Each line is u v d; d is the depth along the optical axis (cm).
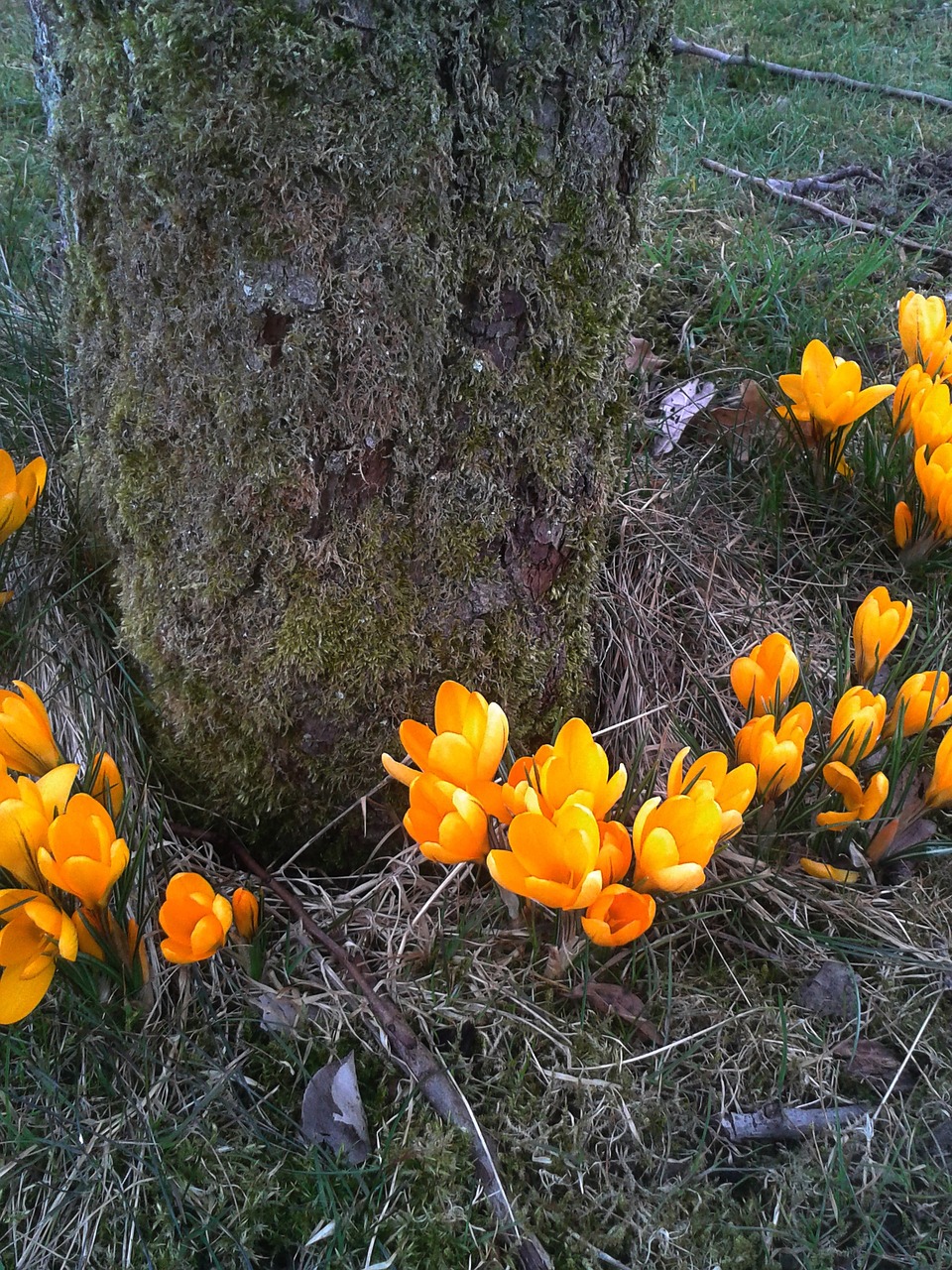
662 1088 55
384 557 59
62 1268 50
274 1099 55
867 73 163
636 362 91
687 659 75
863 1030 58
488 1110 54
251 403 55
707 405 89
